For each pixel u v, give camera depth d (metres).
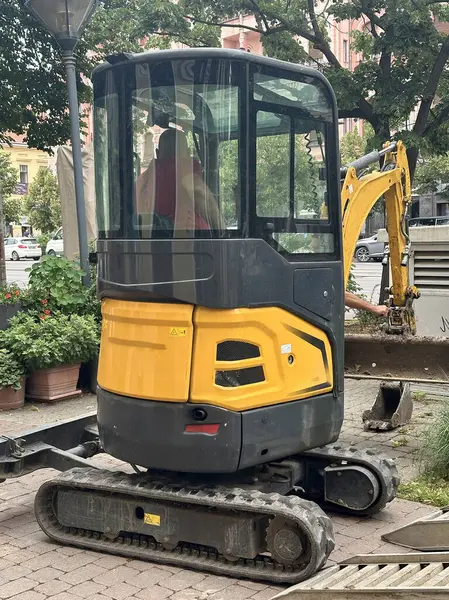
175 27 13.59
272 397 4.41
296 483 5.27
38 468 5.41
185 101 4.30
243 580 4.30
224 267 4.18
